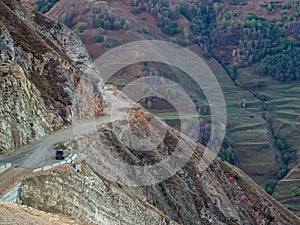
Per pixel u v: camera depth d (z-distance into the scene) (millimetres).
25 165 48219
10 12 77562
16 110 58125
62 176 46531
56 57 74875
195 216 73375
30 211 37031
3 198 39062
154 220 59062
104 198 51719
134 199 57625
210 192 81688
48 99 67312
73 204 46938
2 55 63906
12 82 59312
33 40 75000
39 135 60406
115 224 52469
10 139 55719
